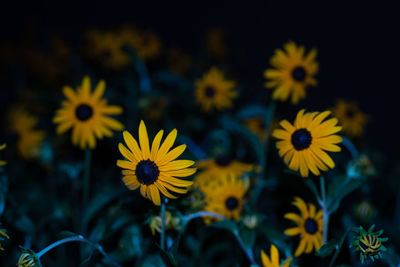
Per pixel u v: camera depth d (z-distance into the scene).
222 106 1.30
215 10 2.34
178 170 0.99
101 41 1.37
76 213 1.20
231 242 1.13
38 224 1.14
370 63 2.28
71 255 1.20
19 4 2.16
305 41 2.31
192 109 1.40
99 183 1.28
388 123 2.00
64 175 1.25
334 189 1.05
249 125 1.31
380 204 1.30
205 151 1.33
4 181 1.07
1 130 1.37
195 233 1.14
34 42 1.61
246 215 1.06
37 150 1.24
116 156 1.31
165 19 2.32
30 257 0.99
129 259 1.10
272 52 2.26
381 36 2.30
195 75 1.53
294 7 2.33
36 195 1.21
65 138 1.31
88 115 1.14
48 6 2.21
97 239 1.11
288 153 1.02
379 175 1.30
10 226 1.11
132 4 2.30
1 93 1.57
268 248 1.14
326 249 1.02
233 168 1.17
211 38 1.62
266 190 1.23
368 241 0.98
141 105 1.32
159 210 1.03
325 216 1.04
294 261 1.08
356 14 2.31
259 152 1.20
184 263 1.12
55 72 1.45
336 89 2.15
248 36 2.33
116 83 1.41
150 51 1.38
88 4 2.25
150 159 0.99
